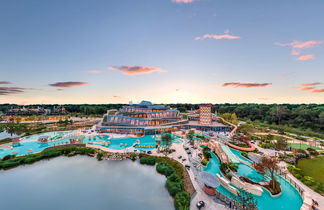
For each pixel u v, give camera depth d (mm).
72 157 73812
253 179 47406
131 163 66125
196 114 160500
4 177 57250
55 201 45062
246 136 95438
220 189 43500
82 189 50375
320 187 41375
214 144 78250
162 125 119000
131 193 47375
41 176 58156
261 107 194125
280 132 113812
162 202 42031
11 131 110125
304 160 63938
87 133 116938
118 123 122125
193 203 36344
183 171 52906
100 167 63906
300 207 35562
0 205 43562
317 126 124625
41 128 132875
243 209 32031
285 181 46938
